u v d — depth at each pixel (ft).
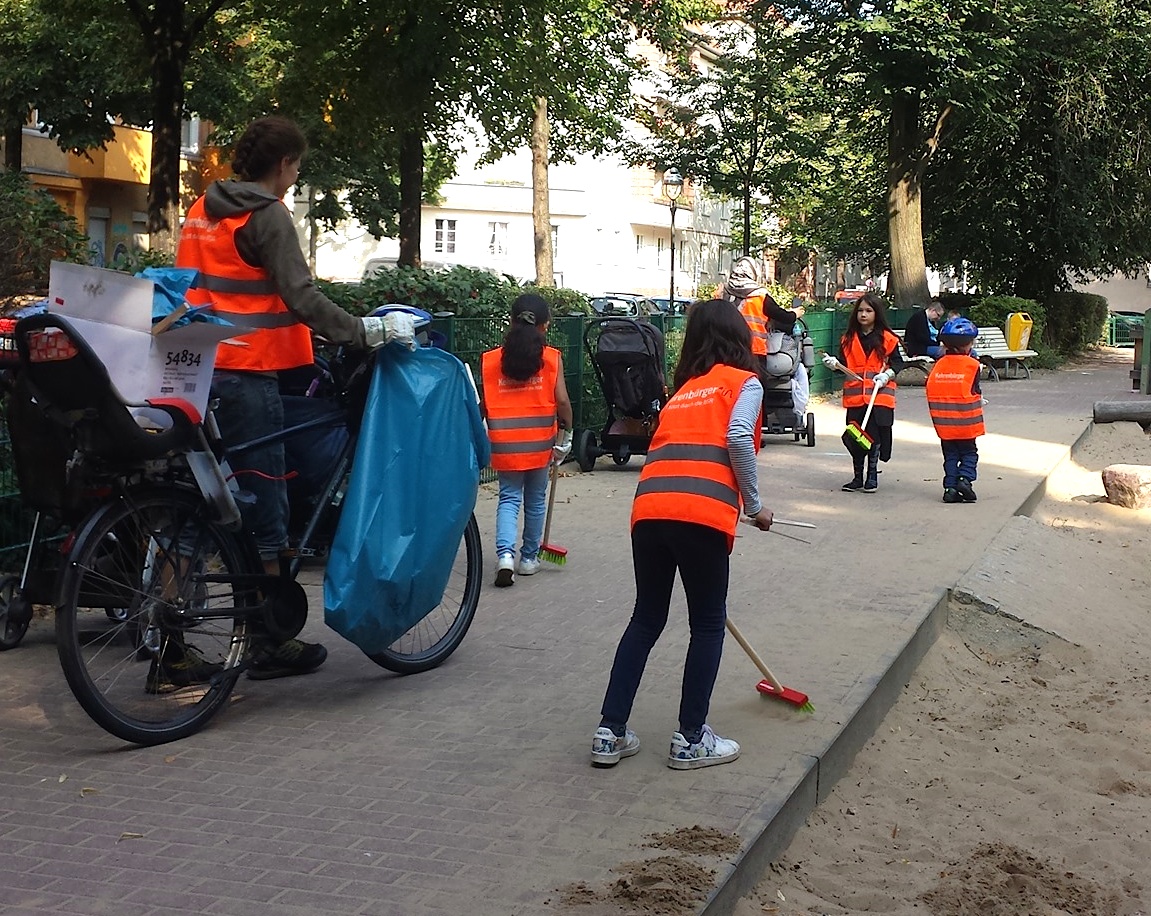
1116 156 105.50
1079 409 65.05
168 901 11.68
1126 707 22.44
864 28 87.10
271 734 16.52
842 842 15.69
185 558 16.42
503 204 160.04
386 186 127.44
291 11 64.95
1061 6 92.58
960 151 108.17
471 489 18.29
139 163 122.83
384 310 18.75
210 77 98.73
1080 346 116.47
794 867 14.56
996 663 24.93
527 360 25.41
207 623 16.76
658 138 107.55
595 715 17.61
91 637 15.88
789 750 16.43
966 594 25.96
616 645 21.24
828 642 21.81
